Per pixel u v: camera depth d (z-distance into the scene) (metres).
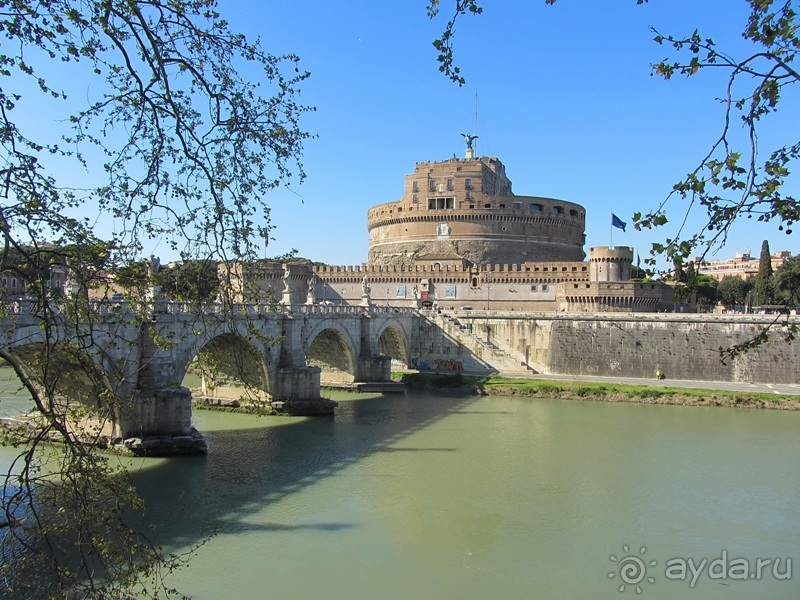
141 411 47.25
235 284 16.30
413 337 103.94
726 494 41.38
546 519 36.84
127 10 12.65
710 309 145.00
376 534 34.31
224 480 42.53
